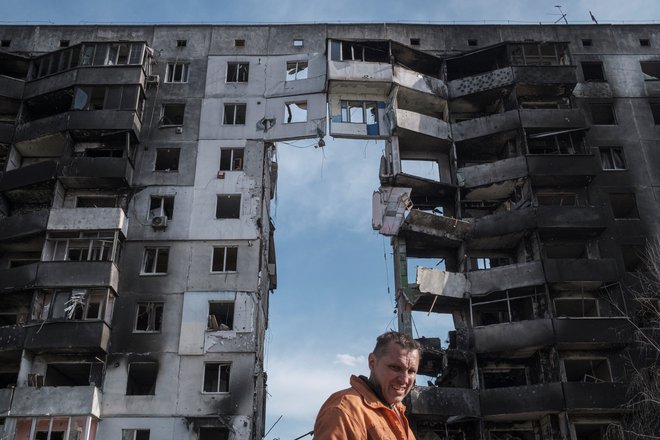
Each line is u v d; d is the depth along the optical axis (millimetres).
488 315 40688
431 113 45375
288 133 41844
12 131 41781
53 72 43094
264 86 43656
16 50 45625
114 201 40812
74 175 39031
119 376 34625
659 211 40531
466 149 44188
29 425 32594
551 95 44219
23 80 43562
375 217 40156
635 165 42125
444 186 41406
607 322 35875
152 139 41625
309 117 42188
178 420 33531
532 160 40812
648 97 44562
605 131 43156
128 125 40250
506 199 42906
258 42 45312
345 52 43781
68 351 34906
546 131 42594
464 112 45812
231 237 38562
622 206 42156
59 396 33031
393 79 42562
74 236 37906
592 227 38844
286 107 43125
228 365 35469
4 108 43500
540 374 36281
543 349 36500
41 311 36031
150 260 38344
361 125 42438
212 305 37344
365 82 42500
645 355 35812
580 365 37562
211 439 35094
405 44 44594
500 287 38156
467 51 46312
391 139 41875
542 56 44750
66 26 46438
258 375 37531
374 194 40906
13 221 38531
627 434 33562
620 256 39156
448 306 39500
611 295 37594
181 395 34156
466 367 37438
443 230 40156
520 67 43500
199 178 40438
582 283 37469
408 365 4375
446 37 46656
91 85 41438
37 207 41281
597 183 41562
